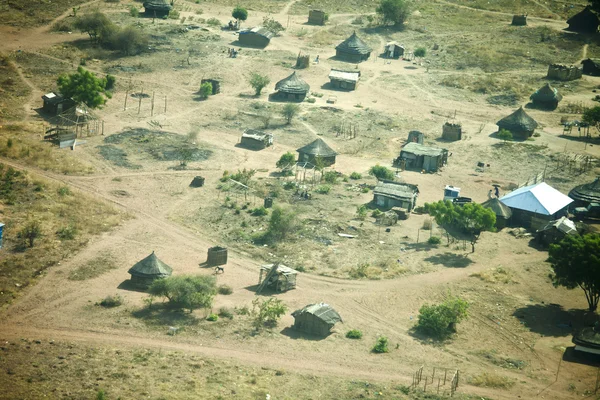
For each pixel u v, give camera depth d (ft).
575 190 479.41
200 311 323.57
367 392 268.41
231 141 556.10
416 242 415.85
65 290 329.31
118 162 495.00
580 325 338.13
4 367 256.52
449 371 291.17
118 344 286.46
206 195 457.27
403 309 343.26
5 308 307.37
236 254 387.14
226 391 256.32
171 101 622.54
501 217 443.73
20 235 369.91
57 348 277.23
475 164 549.13
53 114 565.94
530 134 604.90
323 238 410.11
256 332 309.01
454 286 367.45
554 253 349.41
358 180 502.38
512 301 357.00
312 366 285.64
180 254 379.35
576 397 277.23
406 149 536.83
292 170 506.89
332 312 319.27
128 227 404.57
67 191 431.84
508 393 277.23
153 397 246.27
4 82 612.29
